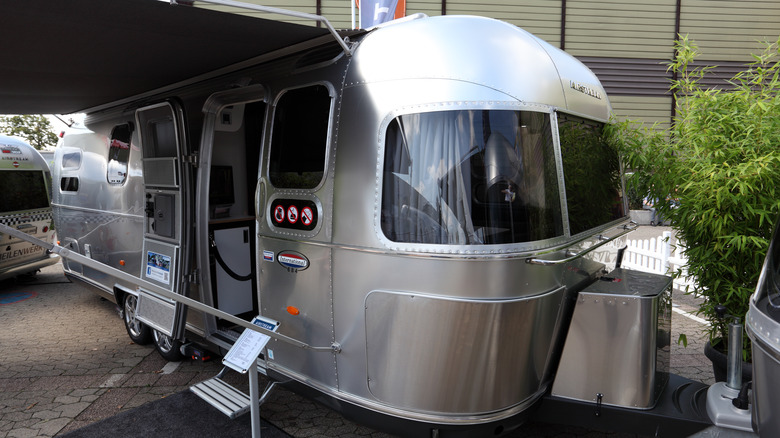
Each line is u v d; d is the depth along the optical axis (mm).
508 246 2260
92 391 3705
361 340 2510
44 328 5188
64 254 1995
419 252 2293
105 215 4758
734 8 8844
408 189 2350
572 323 2527
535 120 2395
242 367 2561
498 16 8672
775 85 2844
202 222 3635
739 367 2246
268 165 2936
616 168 3361
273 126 2932
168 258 3684
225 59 3074
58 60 2936
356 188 2473
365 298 2461
